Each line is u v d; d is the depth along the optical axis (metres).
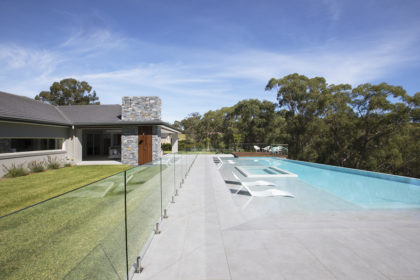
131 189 2.87
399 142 20.17
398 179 8.95
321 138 25.81
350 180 9.61
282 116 29.36
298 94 25.94
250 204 5.92
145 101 15.32
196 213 4.71
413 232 3.75
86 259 2.00
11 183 8.58
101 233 2.23
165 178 4.95
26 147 11.30
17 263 1.33
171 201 5.60
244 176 10.68
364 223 4.27
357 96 21.75
